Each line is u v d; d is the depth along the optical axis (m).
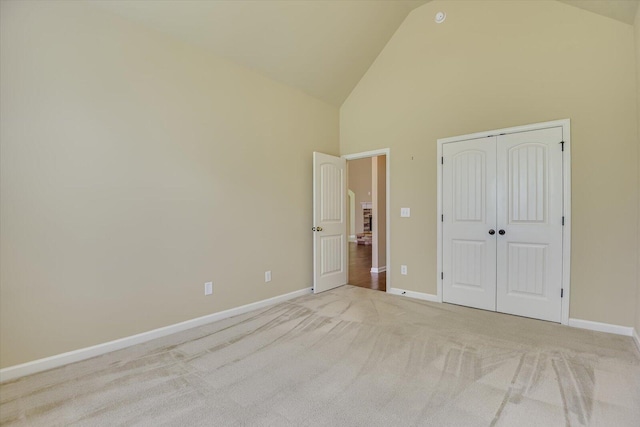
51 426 1.59
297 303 3.73
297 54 3.57
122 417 1.65
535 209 3.10
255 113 3.53
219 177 3.18
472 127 3.50
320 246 4.21
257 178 3.55
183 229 2.89
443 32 3.70
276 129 3.77
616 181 2.72
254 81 3.51
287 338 2.69
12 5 2.02
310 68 3.84
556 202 2.99
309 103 4.21
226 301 3.24
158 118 2.72
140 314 2.62
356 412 1.69
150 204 2.67
